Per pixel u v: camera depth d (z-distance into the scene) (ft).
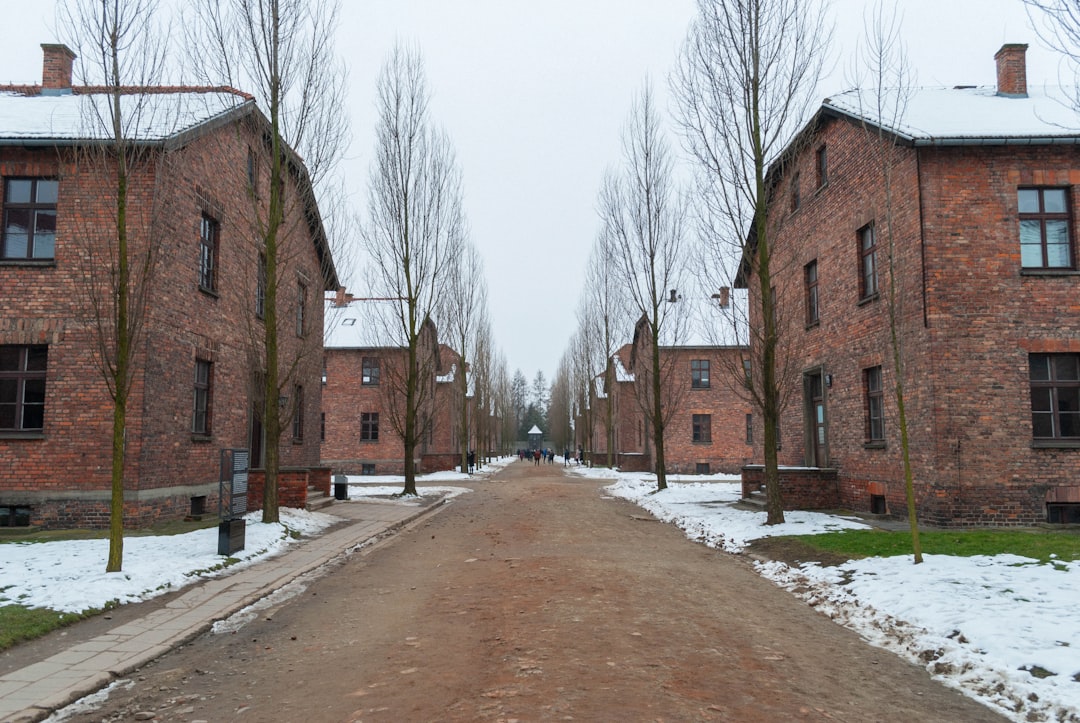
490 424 227.81
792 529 46.44
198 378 56.75
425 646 22.74
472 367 168.04
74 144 37.06
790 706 17.34
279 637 24.58
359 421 142.00
